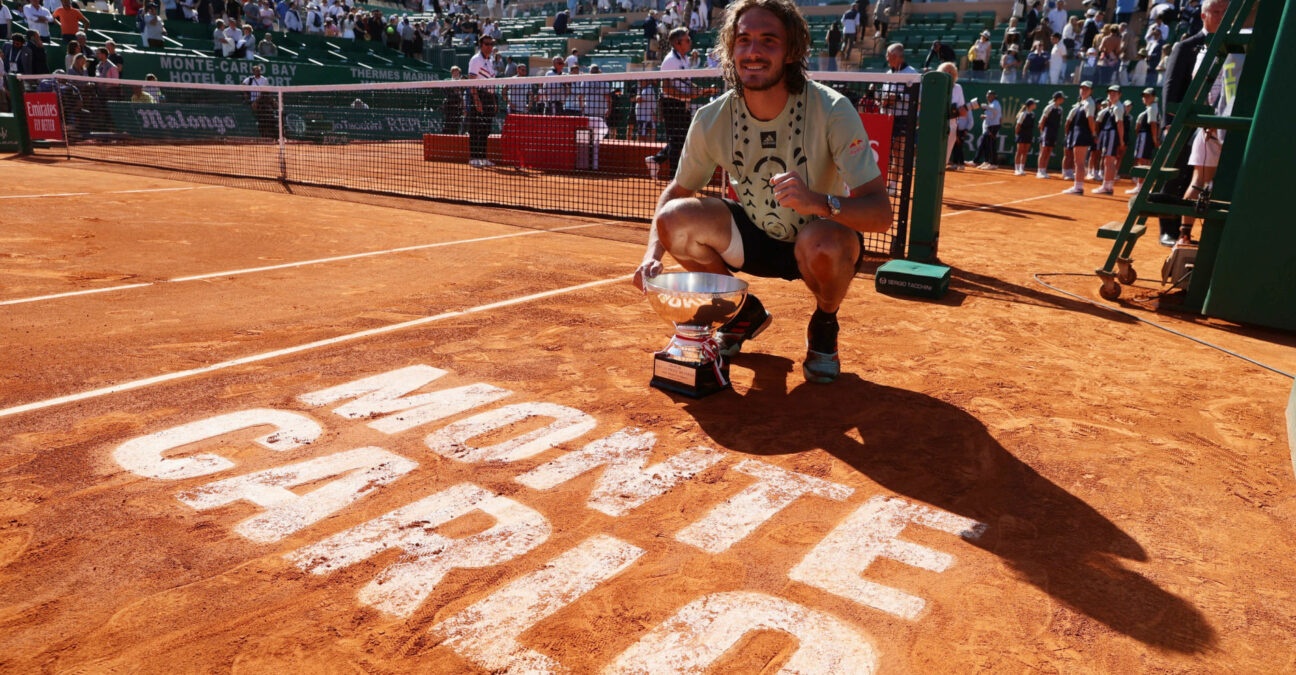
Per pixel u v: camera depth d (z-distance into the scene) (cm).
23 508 244
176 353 397
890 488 277
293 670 179
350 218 877
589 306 516
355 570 218
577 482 273
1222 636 203
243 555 223
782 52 322
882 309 542
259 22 2731
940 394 374
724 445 308
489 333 449
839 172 359
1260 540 251
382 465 281
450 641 190
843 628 200
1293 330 505
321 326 454
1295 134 484
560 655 186
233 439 299
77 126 1756
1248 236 508
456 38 3400
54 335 421
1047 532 251
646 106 1352
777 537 242
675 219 366
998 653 193
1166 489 284
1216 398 382
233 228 782
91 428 304
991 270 705
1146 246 881
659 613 203
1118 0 2412
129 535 231
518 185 1252
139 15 2406
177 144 1852
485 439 306
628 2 3659
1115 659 192
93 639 187
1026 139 1942
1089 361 438
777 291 587
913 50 2697
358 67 2584
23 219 789
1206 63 545
